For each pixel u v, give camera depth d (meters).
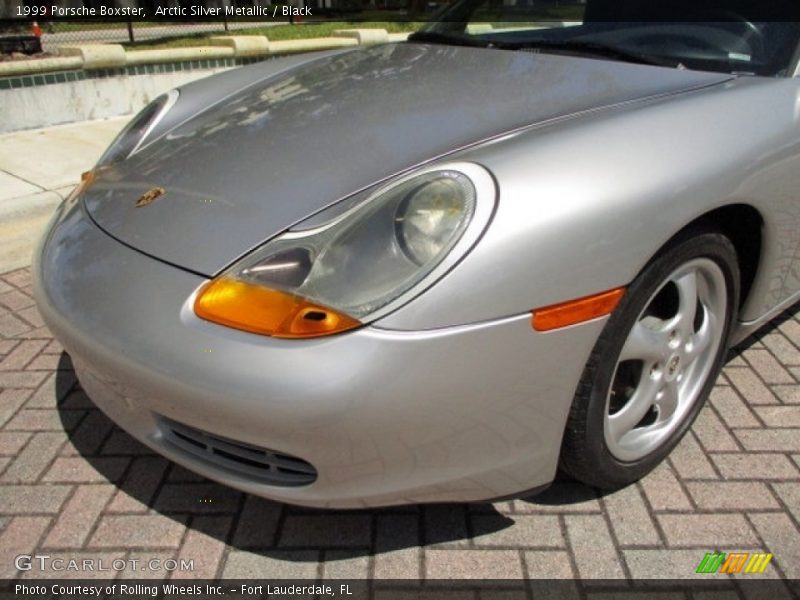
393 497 1.53
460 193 1.45
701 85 1.95
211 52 6.55
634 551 1.74
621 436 1.84
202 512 1.86
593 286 1.49
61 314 1.63
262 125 2.00
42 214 3.90
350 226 1.47
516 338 1.43
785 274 2.16
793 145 1.87
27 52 6.15
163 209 1.71
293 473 1.55
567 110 1.80
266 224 1.55
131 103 6.02
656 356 1.82
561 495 1.92
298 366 1.34
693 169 1.63
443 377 1.39
